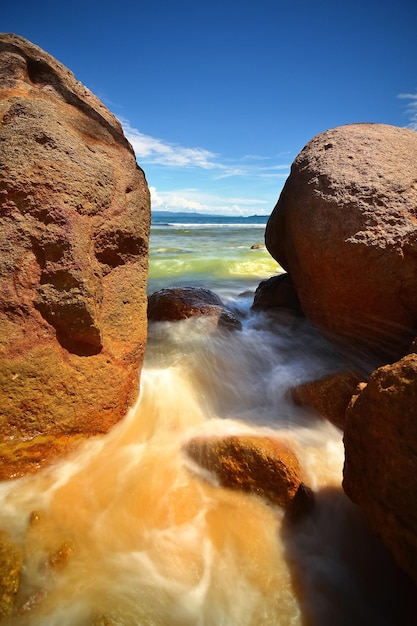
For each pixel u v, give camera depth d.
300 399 3.61
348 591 2.05
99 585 1.94
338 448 3.12
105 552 2.12
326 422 3.36
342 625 1.88
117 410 3.01
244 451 2.59
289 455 2.67
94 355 2.97
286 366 4.48
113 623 1.74
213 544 2.24
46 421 2.64
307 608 1.95
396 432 1.83
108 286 3.29
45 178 2.95
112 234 3.33
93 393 2.87
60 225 2.89
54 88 3.86
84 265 2.91
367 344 3.94
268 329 5.54
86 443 2.79
